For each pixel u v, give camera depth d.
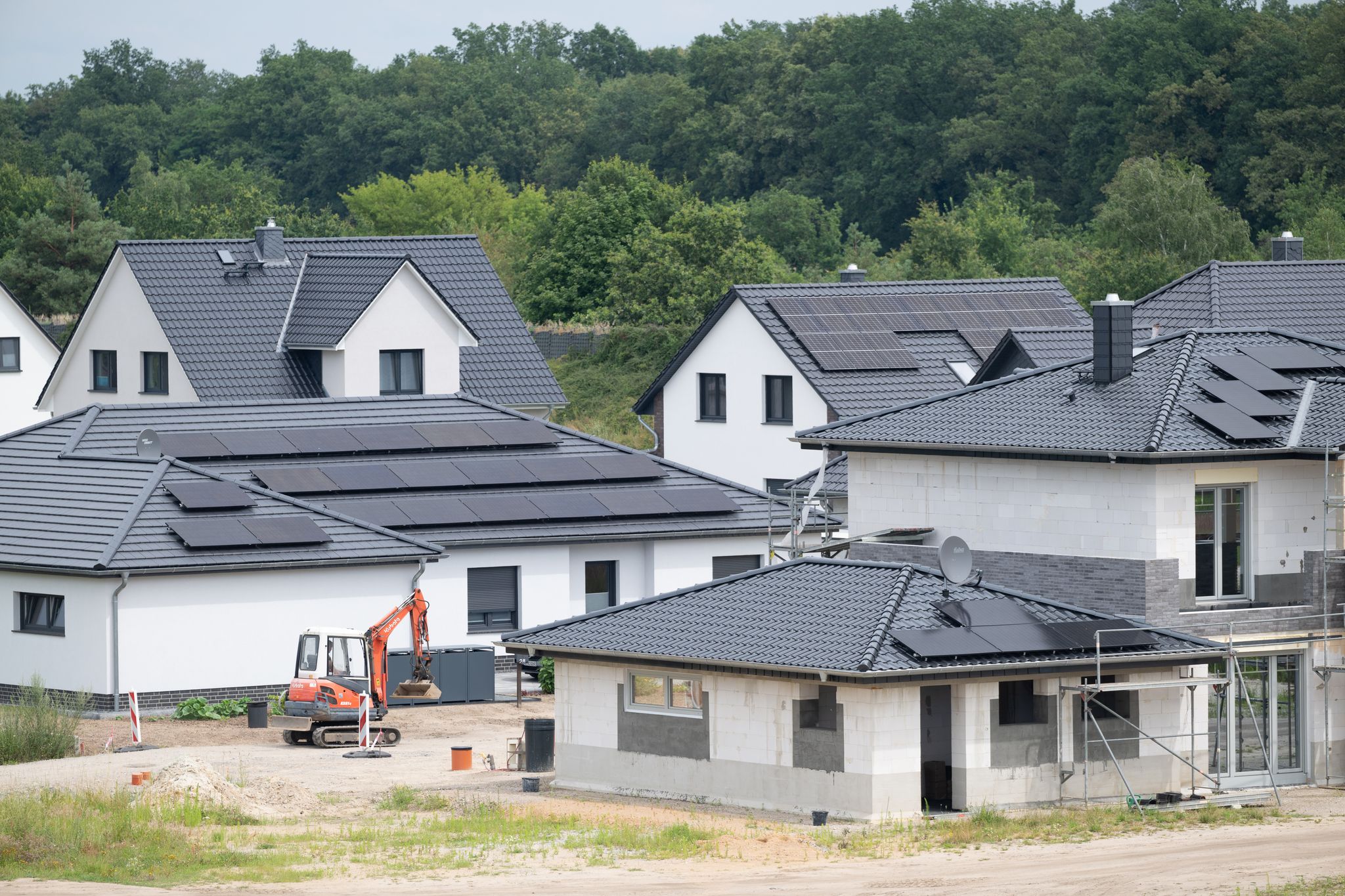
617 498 127.31
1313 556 91.69
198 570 108.25
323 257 163.62
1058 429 91.56
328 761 96.19
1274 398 93.06
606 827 76.38
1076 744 83.12
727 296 157.12
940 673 77.88
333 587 113.38
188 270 160.12
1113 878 66.38
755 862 69.75
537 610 123.50
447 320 158.25
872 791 77.19
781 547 111.50
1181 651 83.75
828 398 145.50
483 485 126.06
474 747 100.75
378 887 64.62
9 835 71.38
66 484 116.44
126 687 107.50
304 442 126.31
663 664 84.12
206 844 72.25
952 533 95.38
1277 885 65.25
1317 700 92.06
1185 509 88.38
